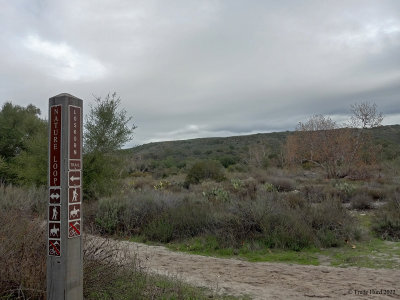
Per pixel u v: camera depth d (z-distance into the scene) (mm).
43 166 17375
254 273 7355
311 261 8609
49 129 3678
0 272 4113
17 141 24547
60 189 3582
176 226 11406
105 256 5660
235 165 49250
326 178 33906
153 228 11453
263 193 14523
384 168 33062
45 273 4281
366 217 13977
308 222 10852
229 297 5641
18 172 19188
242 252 9562
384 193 18656
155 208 12750
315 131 38219
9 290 4059
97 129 17203
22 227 4961
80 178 3730
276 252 9523
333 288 6238
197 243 10312
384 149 47906
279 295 5820
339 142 34469
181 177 33750
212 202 13633
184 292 5387
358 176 32406
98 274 4844
